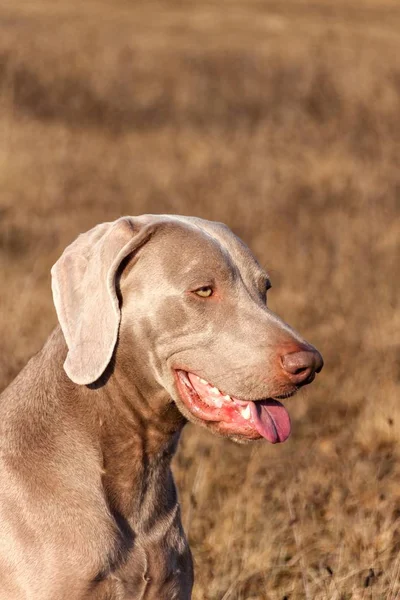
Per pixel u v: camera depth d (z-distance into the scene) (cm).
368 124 2525
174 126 2594
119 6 4812
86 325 475
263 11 4878
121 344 491
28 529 469
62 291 487
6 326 1046
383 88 2831
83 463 486
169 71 3209
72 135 2336
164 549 501
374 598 640
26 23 3938
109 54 3344
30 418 493
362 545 706
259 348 479
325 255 1452
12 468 480
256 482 819
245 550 696
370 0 5581
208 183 1967
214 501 784
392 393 966
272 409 497
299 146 2261
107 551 474
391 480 823
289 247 1499
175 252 489
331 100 2795
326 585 656
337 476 814
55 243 1474
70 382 493
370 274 1362
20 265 1342
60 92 2833
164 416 503
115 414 493
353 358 1091
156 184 1939
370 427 900
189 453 847
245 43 3688
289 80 3075
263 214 1722
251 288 503
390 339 1134
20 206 1684
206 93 2978
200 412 492
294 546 726
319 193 1883
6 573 466
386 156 2145
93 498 481
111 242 482
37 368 508
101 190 1869
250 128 2545
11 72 2930
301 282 1323
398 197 1828
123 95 2908
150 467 505
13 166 1886
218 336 486
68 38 3581
